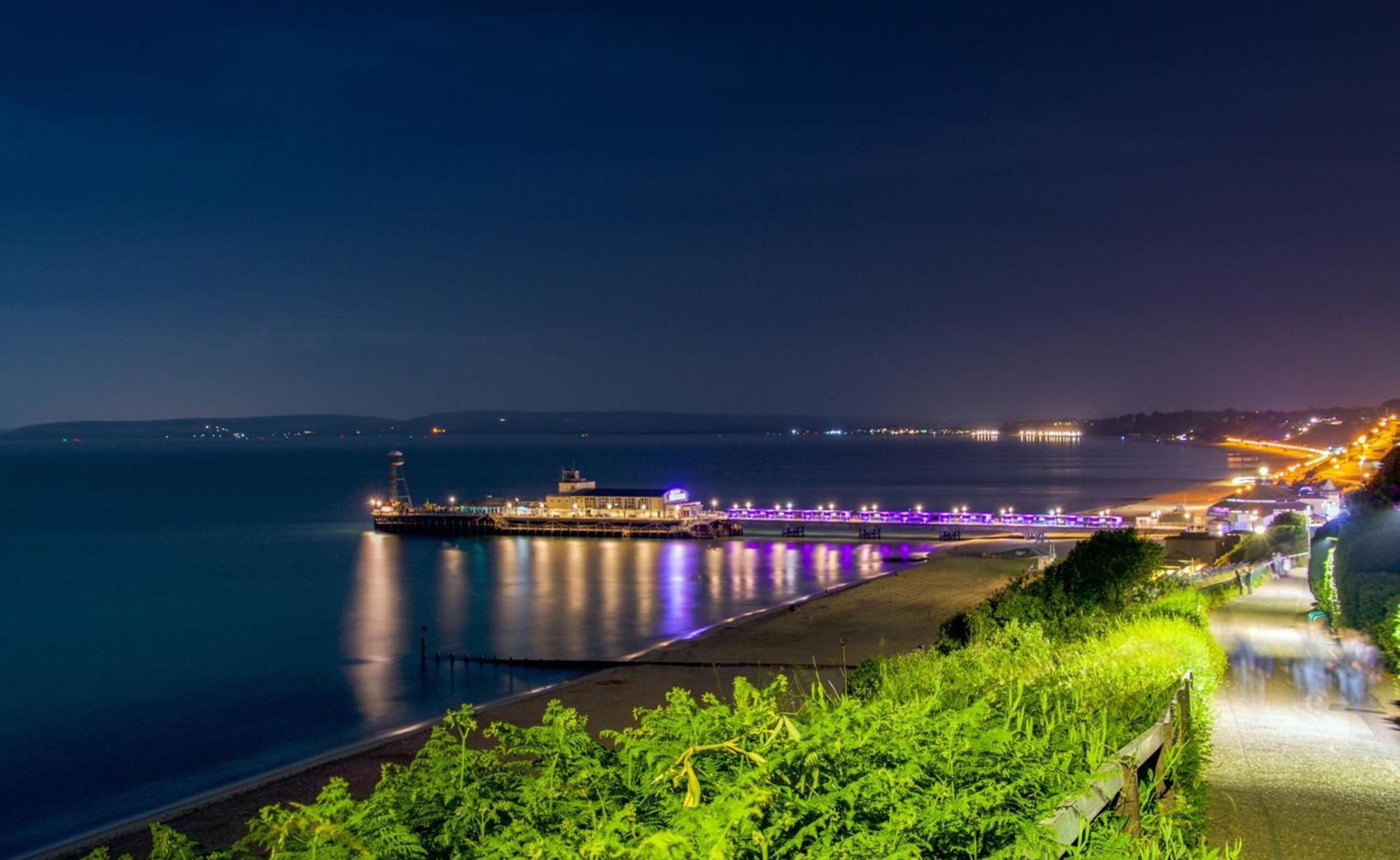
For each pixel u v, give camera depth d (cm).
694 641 6194
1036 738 720
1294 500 13325
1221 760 1298
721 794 470
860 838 489
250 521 17738
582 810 513
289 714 5000
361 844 466
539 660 6209
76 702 5369
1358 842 954
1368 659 2212
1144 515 14688
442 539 14988
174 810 2950
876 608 7488
